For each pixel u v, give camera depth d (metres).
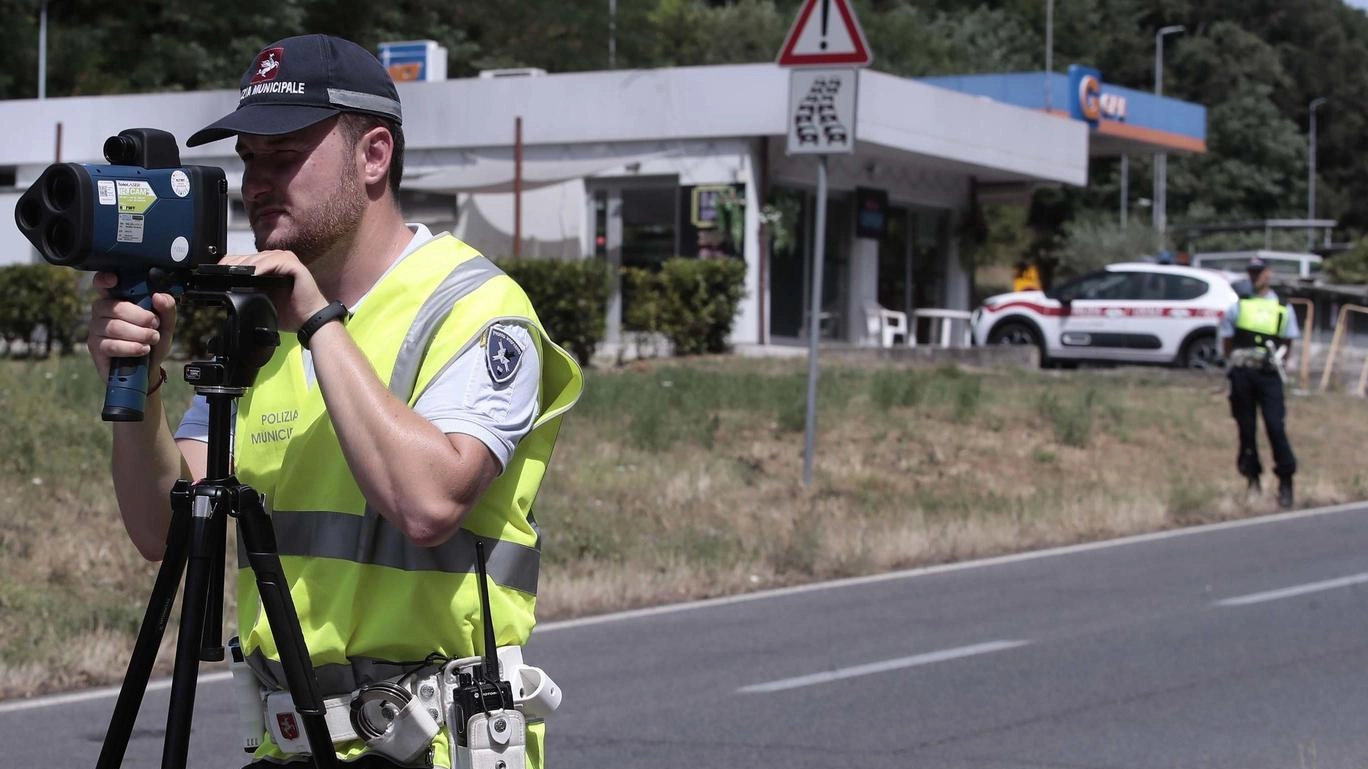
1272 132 118.38
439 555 4.43
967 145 43.06
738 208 38.50
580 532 18.36
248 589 4.61
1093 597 16.31
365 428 4.10
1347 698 11.92
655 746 10.48
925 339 47.75
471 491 4.21
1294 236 105.75
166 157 4.16
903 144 40.28
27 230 4.03
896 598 16.39
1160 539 20.69
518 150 38.66
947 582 17.41
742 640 14.19
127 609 14.31
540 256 41.06
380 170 4.57
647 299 36.06
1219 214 115.44
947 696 11.96
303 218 4.47
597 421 24.80
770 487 21.86
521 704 4.45
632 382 28.06
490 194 41.41
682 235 39.47
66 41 70.31
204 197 4.11
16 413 20.66
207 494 4.16
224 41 73.75
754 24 96.62
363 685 4.43
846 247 43.31
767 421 26.03
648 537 18.86
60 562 15.82
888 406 27.69
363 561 4.43
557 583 16.33
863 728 10.99
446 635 4.44
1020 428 27.33
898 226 46.28
